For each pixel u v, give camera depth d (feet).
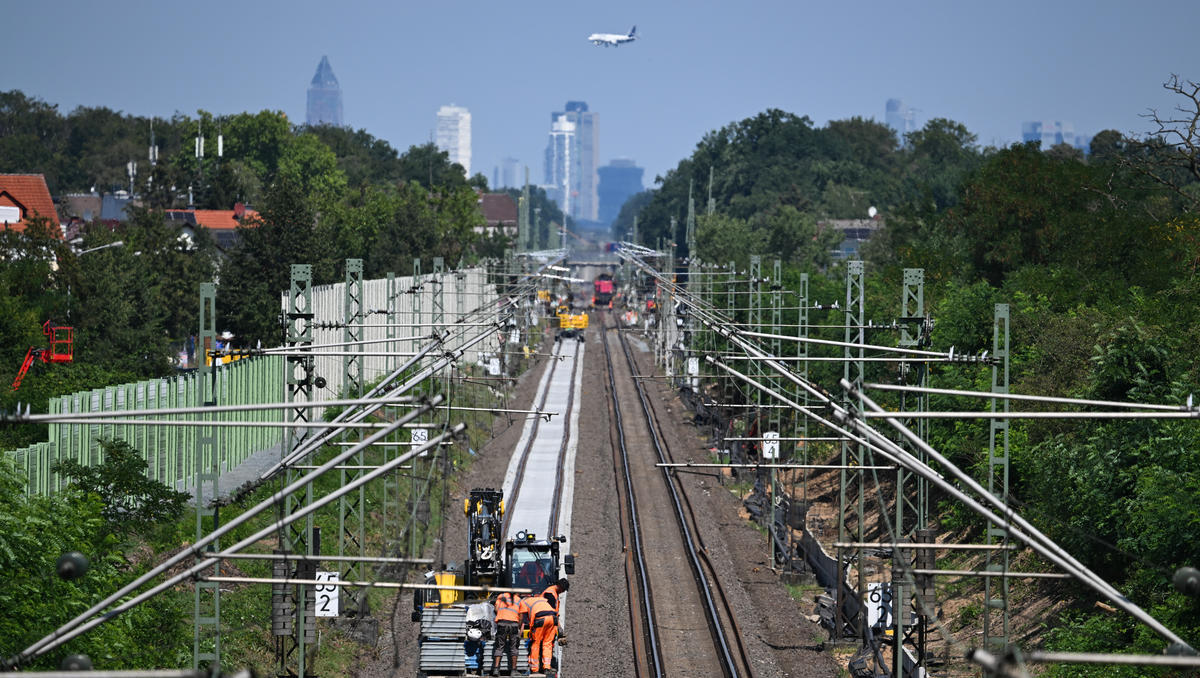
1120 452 337.52
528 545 390.42
